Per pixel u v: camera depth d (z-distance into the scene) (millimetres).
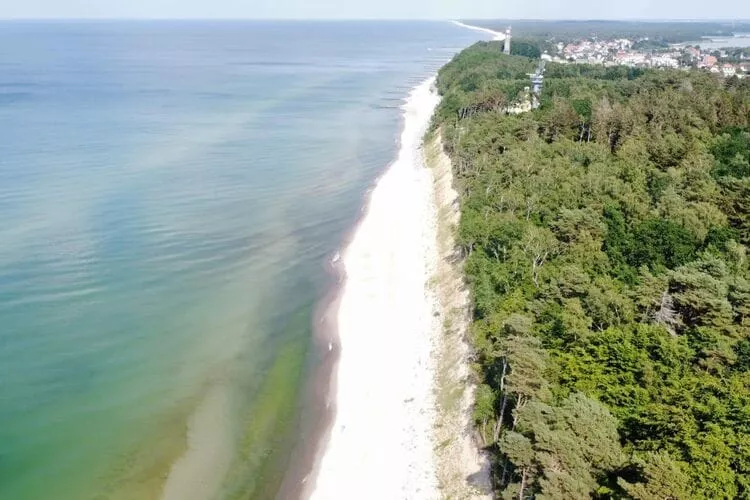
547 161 91562
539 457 35938
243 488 47562
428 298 71938
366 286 77000
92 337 65188
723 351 48281
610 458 37281
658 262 64250
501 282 61812
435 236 87688
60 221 91938
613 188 79375
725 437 38844
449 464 47500
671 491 33312
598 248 66438
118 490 47188
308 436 52719
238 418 54906
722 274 58375
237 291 75750
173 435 52750
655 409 41906
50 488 47125
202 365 61781
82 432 52594
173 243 87438
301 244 89562
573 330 50406
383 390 57625
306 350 64375
